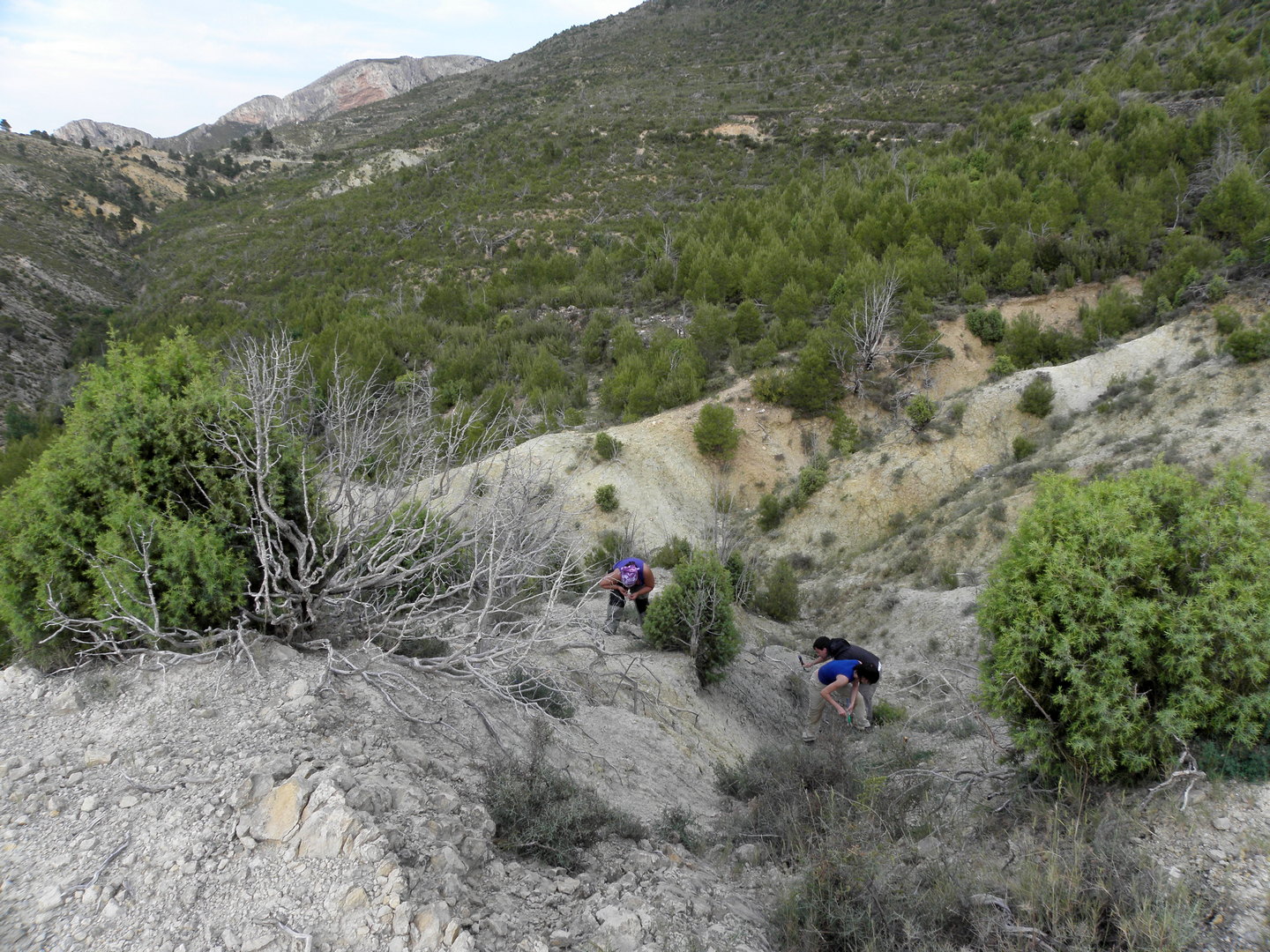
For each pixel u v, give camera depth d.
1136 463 15.39
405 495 4.82
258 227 78.06
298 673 4.06
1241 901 2.79
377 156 103.19
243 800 3.04
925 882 3.35
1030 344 25.42
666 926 3.02
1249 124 30.72
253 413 4.26
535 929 2.83
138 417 4.23
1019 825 3.91
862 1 111.00
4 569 4.15
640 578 8.88
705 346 30.42
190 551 4.02
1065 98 49.31
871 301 27.44
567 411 27.97
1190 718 3.57
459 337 34.94
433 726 4.12
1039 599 4.01
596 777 4.71
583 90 105.62
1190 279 23.81
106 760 3.40
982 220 31.50
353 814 2.91
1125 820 3.39
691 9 143.12
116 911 2.63
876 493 21.53
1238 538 3.63
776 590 14.76
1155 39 59.78
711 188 61.25
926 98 71.44
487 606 4.28
